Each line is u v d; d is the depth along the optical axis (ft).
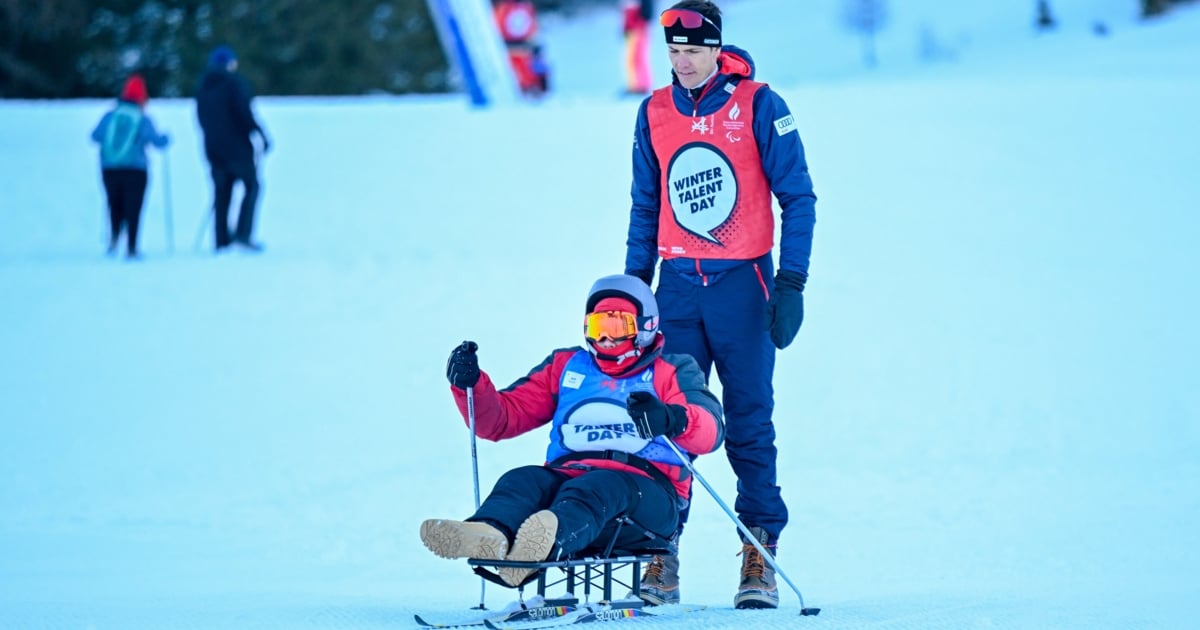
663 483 46.88
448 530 39.81
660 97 53.78
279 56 606.14
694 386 47.65
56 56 568.82
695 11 51.26
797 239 51.47
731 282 52.85
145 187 172.55
